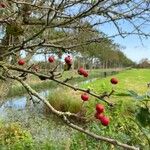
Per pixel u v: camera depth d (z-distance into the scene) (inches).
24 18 171.6
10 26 156.2
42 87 1053.8
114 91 105.4
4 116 671.1
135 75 1364.4
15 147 351.3
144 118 109.5
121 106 267.7
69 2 167.3
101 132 264.2
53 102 776.9
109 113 271.1
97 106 92.5
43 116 669.3
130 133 247.3
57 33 211.0
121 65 3093.0
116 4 167.8
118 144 81.7
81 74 115.0
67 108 763.4
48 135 498.0
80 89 107.8
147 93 109.4
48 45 146.4
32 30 202.1
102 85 334.0
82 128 90.0
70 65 116.0
